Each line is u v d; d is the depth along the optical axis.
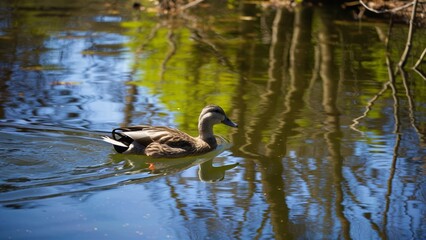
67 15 23.73
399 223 9.38
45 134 12.35
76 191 10.16
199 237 8.81
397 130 13.20
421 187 10.60
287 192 10.41
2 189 10.09
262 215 9.57
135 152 11.94
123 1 27.06
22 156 11.37
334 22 23.28
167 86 15.67
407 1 23.73
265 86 15.97
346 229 9.14
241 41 20.56
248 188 10.54
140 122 13.22
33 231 8.75
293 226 9.24
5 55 17.91
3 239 8.49
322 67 17.88
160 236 8.81
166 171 11.34
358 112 14.27
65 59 17.73
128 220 9.23
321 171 11.18
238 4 26.70
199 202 9.96
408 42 17.88
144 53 18.69
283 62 18.27
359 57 18.97
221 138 12.97
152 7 25.88
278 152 12.04
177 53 18.88
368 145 12.38
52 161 11.28
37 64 17.12
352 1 26.09
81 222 9.09
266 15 24.59
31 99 14.33
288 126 13.30
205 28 22.28
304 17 24.09
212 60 18.23
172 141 12.09
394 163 11.57
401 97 15.44
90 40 20.00
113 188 10.37
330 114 14.08
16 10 24.25
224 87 15.74
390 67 18.08
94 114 13.55
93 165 11.30
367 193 10.38
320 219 9.47
